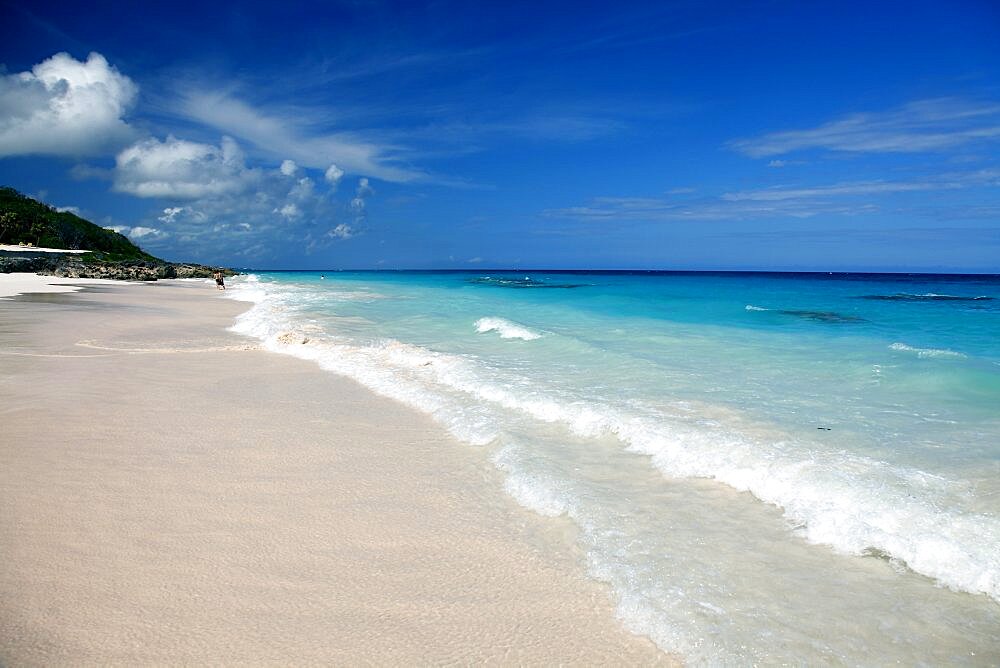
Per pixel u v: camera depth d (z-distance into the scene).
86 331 15.44
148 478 5.64
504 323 16.55
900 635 3.36
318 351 13.11
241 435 7.09
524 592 3.86
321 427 7.53
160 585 3.84
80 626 3.38
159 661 3.13
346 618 3.56
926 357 11.41
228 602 3.68
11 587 3.73
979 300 29.23
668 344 13.54
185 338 15.10
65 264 47.47
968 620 3.50
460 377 10.03
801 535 4.54
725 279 75.88
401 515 5.01
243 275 81.06
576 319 19.78
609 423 7.14
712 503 5.12
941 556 4.09
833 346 13.08
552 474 5.73
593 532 4.60
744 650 3.22
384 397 9.24
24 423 7.21
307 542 4.50
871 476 5.36
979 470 5.58
